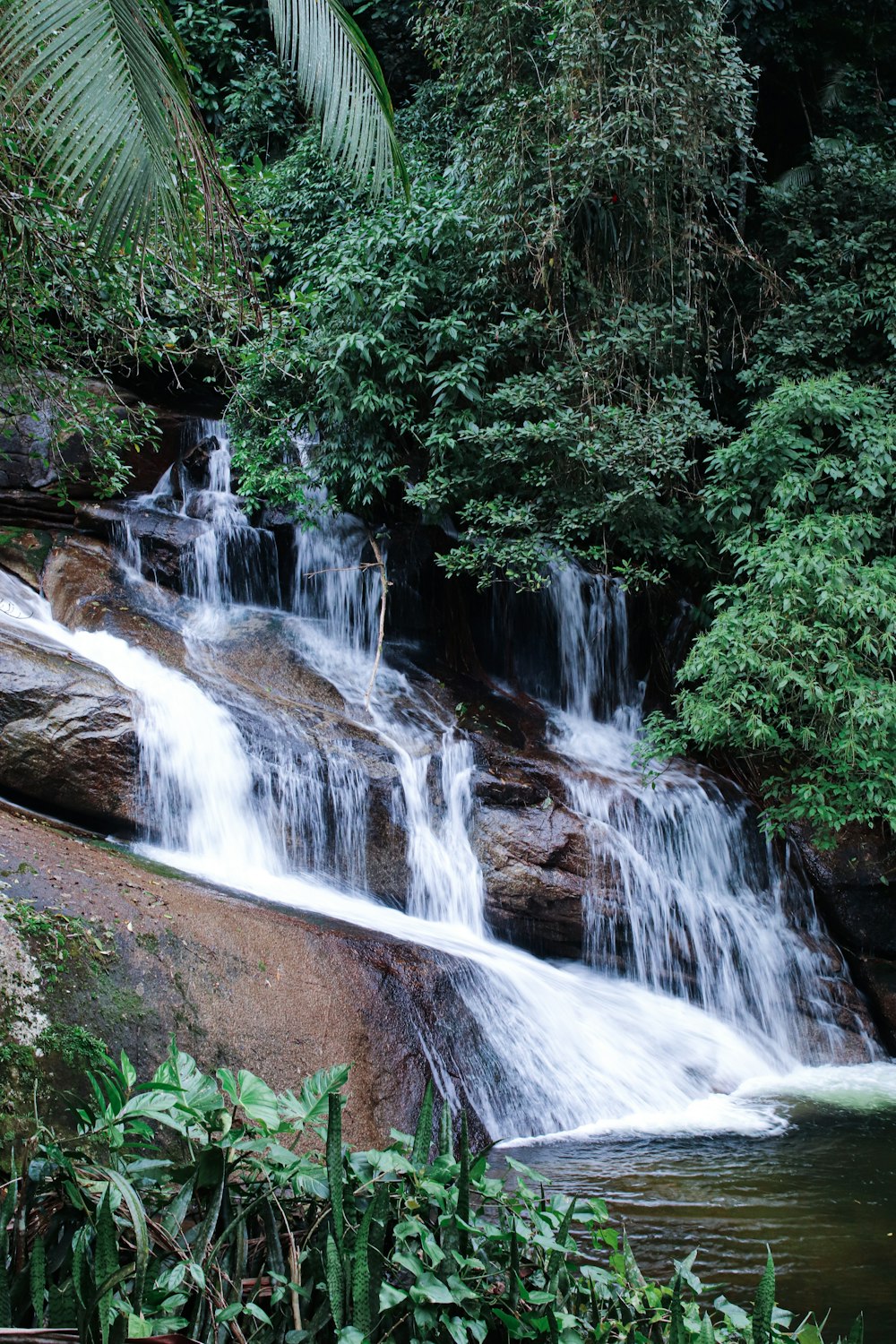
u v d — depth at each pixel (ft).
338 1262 9.11
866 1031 34.73
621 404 42.32
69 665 28.78
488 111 42.14
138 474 43.78
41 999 17.90
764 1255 16.83
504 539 41.06
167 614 38.32
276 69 61.72
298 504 43.57
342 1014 21.88
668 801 37.50
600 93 39.81
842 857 37.93
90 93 13.98
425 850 32.96
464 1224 9.87
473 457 41.50
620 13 40.16
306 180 53.16
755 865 38.34
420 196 42.37
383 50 62.85
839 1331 14.32
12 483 38.75
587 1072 26.20
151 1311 8.68
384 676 40.60
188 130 15.51
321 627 41.81
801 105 59.31
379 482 41.57
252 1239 10.15
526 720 41.75
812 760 36.14
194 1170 9.89
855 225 46.47
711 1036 31.35
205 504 43.65
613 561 46.19
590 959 33.40
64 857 21.67
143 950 19.98
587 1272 10.60
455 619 45.09
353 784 32.22
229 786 29.68
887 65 59.36
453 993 24.76
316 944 23.04
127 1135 15.06
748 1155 22.36
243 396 33.47
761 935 36.01
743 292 48.32
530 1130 23.82
